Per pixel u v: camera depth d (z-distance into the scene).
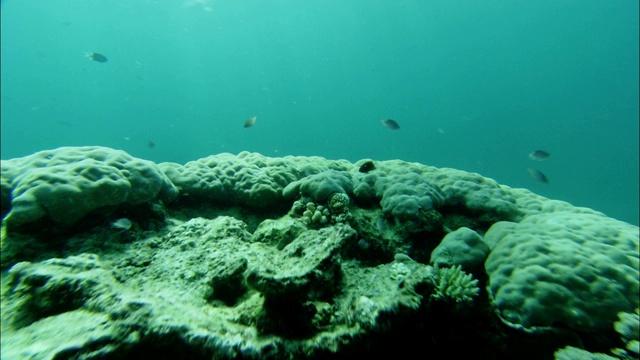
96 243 3.31
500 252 3.71
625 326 2.84
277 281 2.12
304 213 4.29
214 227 3.54
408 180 5.06
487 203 4.82
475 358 3.05
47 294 2.23
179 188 4.61
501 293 3.31
